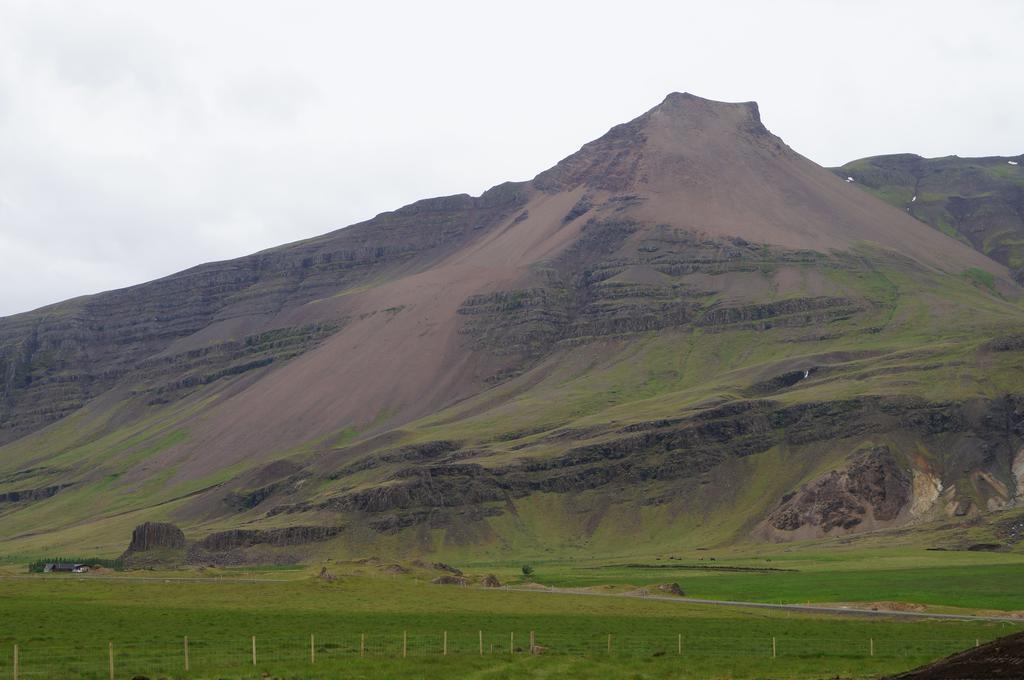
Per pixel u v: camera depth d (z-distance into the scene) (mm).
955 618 159125
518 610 162250
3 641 114000
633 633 136500
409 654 111125
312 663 102312
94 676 93750
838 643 128875
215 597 165625
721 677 100438
